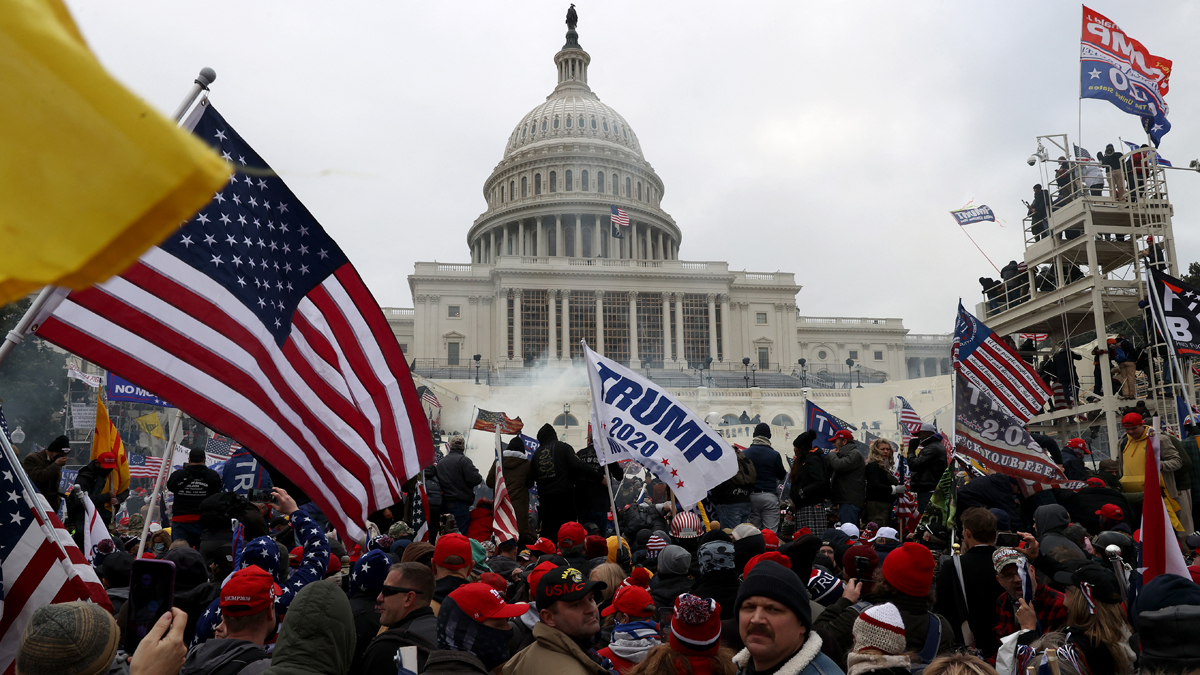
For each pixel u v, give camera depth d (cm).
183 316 544
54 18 154
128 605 422
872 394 7975
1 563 408
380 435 674
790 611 390
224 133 579
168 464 609
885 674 379
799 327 11388
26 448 5206
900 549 533
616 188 12538
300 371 629
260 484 1256
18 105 146
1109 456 1873
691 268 10444
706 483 998
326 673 372
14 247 142
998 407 984
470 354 10169
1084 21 1944
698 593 638
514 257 10169
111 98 147
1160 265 1958
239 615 440
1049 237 2173
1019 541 748
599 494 1288
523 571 858
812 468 1203
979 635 641
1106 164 2067
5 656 402
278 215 596
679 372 9531
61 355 5412
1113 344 1944
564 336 10019
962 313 1042
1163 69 1967
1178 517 1191
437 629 464
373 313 692
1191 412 1371
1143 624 353
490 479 1330
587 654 468
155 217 145
